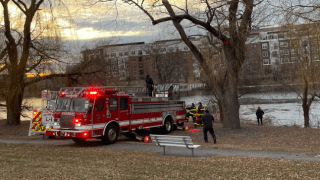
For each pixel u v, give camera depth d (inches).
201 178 268.2
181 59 2038.6
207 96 1120.2
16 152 443.2
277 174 282.0
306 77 711.7
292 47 704.4
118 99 598.5
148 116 679.1
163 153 442.6
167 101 745.6
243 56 683.4
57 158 385.7
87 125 536.7
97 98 554.3
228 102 718.5
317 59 678.5
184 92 1518.2
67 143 593.6
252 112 1552.7
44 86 943.7
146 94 736.3
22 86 880.3
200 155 418.9
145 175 280.4
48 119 611.8
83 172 289.3
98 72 1044.5
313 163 341.7
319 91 824.9
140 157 400.2
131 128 629.0
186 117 884.0
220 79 716.0
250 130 692.7
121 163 349.1
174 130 791.7
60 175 273.7
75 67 979.9
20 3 753.6
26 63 826.2
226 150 464.4
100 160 372.2
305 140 557.3
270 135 621.9
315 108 1529.3
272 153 427.8
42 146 535.8
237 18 630.5
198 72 1111.0
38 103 946.7
